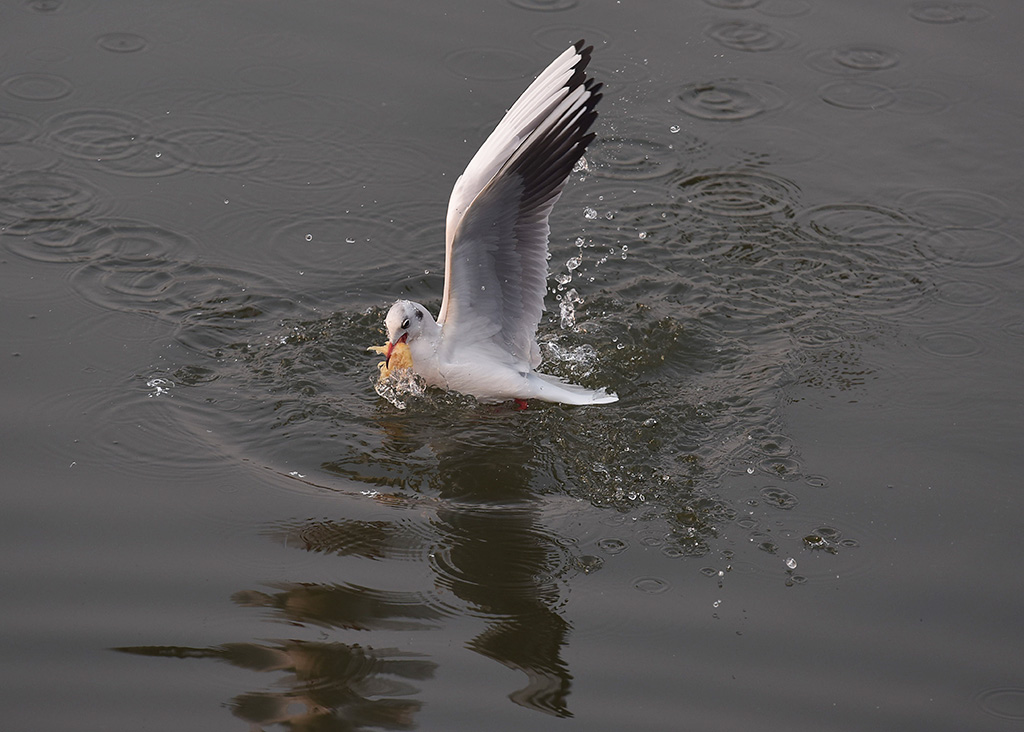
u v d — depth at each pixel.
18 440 8.57
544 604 7.48
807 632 7.30
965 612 7.44
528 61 13.08
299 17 13.73
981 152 12.33
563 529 8.14
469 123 12.29
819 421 9.18
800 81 13.17
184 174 11.61
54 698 6.65
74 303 10.06
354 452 8.83
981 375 9.66
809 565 7.82
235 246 10.89
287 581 7.57
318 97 12.58
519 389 9.38
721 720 6.68
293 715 6.61
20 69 12.66
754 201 11.77
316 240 11.02
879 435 9.01
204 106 12.41
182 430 8.86
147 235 10.89
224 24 13.57
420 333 9.41
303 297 10.42
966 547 7.94
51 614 7.21
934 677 6.98
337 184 11.62
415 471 8.66
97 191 11.32
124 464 8.47
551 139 8.53
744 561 7.86
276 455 8.72
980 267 10.97
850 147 12.41
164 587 7.47
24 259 10.50
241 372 9.57
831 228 11.45
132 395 9.15
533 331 9.47
